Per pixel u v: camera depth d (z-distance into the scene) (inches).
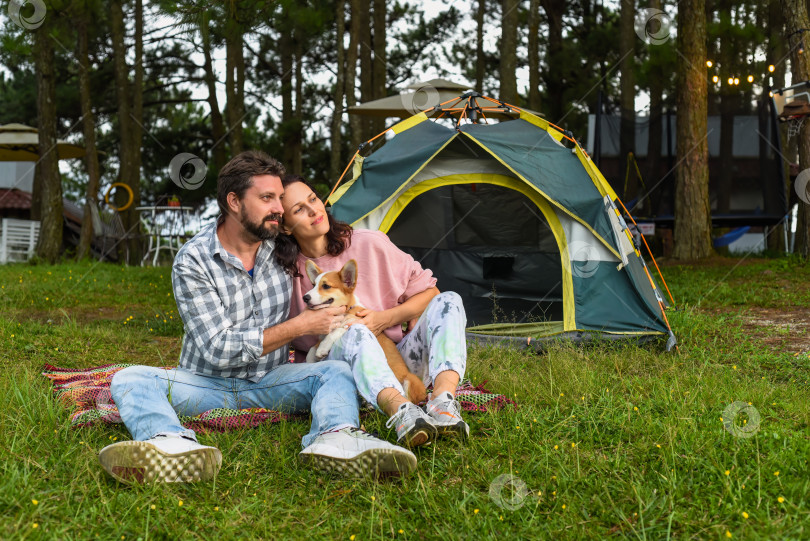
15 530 72.8
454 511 79.8
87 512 78.6
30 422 106.7
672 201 472.1
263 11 323.9
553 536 75.1
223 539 75.1
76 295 298.5
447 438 101.4
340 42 472.4
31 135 534.6
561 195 194.2
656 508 79.9
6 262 505.0
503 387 135.9
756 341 194.4
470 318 240.7
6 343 181.8
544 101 749.3
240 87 604.1
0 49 442.0
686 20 411.8
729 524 76.5
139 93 600.7
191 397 106.4
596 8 770.2
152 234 521.0
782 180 458.9
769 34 594.6
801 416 114.0
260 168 102.5
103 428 106.9
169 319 240.7
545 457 94.0
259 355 102.1
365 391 99.9
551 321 219.0
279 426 108.7
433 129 215.5
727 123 462.3
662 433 102.9
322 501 83.6
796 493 82.3
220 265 103.8
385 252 120.3
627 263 190.7
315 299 108.9
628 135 477.7
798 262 355.9
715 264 387.9
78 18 464.4
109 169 849.5
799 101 346.6
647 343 185.8
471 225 294.0
